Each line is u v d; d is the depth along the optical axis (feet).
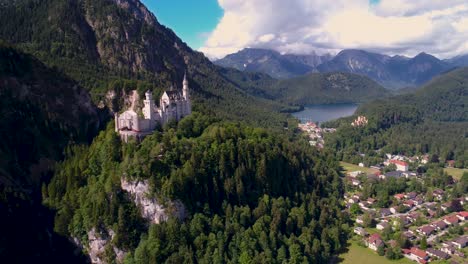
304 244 581.12
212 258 516.73
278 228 602.44
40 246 560.61
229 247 541.75
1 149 629.10
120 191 558.56
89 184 595.47
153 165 559.38
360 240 641.40
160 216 542.16
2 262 509.35
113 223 536.01
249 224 590.96
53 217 583.58
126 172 556.51
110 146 622.95
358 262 582.76
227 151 648.38
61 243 564.71
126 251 530.68
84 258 549.54
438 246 624.18
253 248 540.93
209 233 548.31
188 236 536.01
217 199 598.34
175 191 545.85
